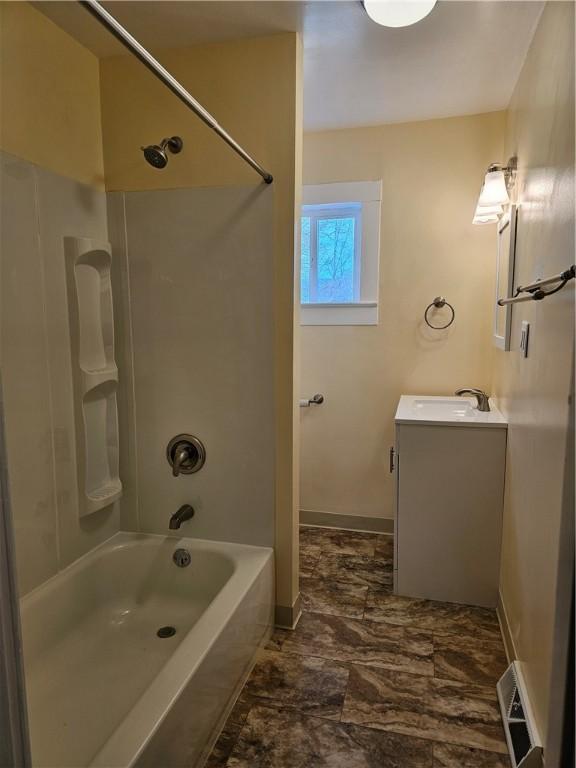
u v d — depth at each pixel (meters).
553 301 1.35
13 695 0.69
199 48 1.83
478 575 2.19
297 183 1.84
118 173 1.95
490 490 2.13
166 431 2.05
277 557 2.01
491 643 1.93
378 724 1.53
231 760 1.40
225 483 2.02
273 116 1.79
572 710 1.06
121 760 1.01
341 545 2.78
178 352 2.00
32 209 1.59
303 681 1.71
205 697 1.37
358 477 2.94
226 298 1.92
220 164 1.86
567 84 1.27
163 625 1.91
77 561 1.87
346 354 2.86
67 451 1.78
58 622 1.72
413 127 2.61
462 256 2.63
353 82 2.15
